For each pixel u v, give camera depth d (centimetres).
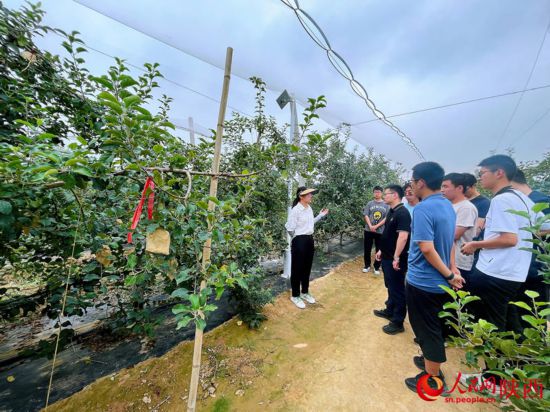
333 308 307
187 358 203
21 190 86
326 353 217
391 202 263
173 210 100
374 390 177
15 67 162
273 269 425
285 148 138
